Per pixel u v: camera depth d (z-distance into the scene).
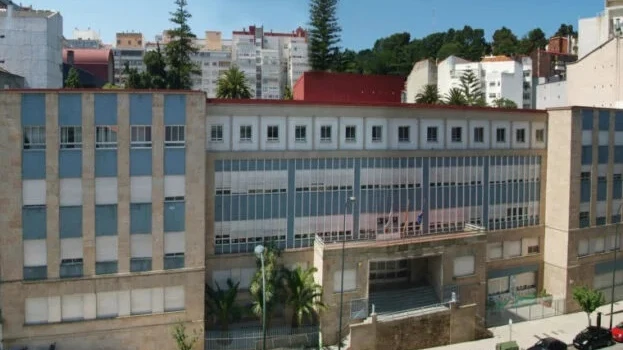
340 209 42.62
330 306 39.28
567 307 49.72
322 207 42.09
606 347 41.41
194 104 36.16
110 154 34.97
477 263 44.31
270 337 38.00
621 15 81.00
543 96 98.25
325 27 91.12
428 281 45.25
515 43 170.75
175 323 36.69
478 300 44.47
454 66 124.75
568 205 49.44
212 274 39.47
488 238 48.56
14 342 34.12
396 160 44.31
